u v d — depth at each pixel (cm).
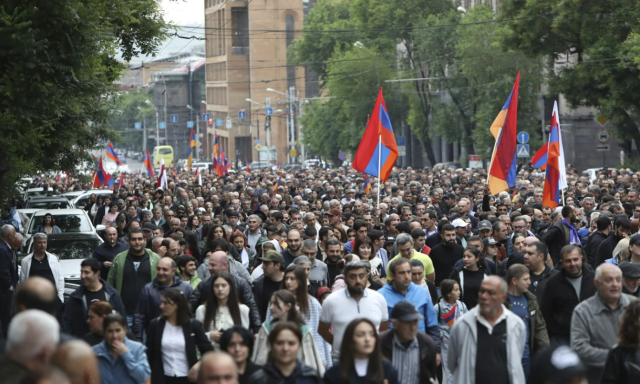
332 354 1848
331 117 15650
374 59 13925
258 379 1388
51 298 1344
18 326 1040
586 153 11756
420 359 1594
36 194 7362
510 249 2911
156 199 6134
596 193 4950
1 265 2745
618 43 8162
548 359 1097
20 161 4169
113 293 2123
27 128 3080
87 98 3956
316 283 2375
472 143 12162
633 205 3628
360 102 14000
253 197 5303
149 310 2080
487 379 1590
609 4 8331
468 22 10638
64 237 3728
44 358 1040
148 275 2528
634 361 1440
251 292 2067
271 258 2177
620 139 8931
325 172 11050
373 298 1836
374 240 2777
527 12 8669
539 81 10344
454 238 2694
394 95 14175
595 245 2942
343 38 17888
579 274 1875
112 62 4366
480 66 10475
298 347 1399
